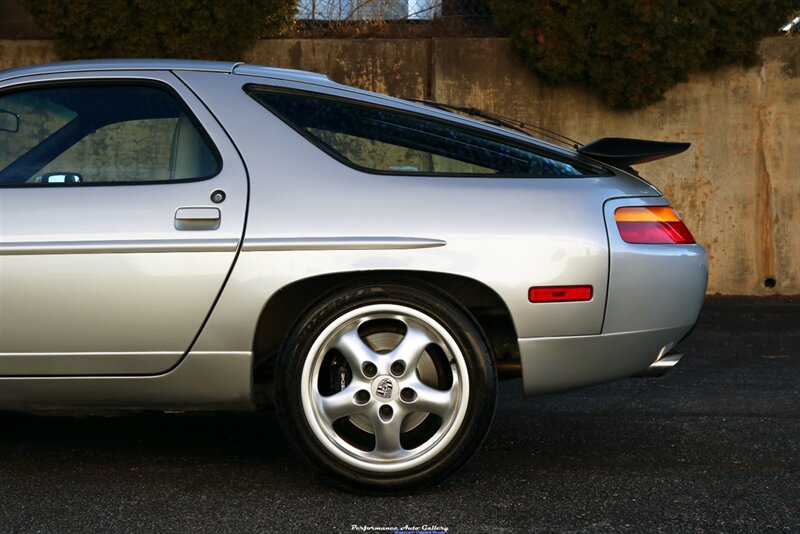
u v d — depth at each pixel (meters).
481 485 3.11
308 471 3.26
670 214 3.23
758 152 8.20
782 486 3.11
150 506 2.88
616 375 3.09
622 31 7.69
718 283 8.30
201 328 2.94
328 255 2.91
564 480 3.17
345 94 3.21
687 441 3.74
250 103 3.15
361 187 3.01
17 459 3.41
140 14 7.73
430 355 3.00
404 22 8.70
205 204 2.97
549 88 8.20
